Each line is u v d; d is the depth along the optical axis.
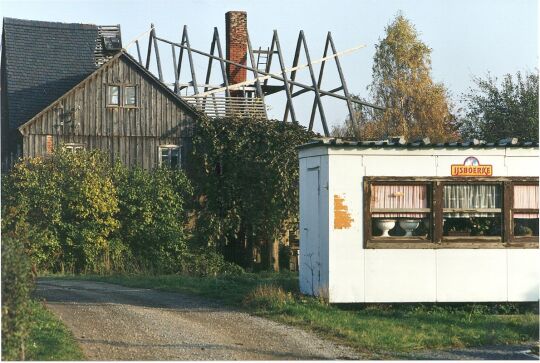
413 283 20.16
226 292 23.75
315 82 45.38
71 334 16.52
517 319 19.09
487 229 20.52
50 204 35.19
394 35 65.88
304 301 20.31
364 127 64.38
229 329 17.64
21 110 43.50
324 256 20.25
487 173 20.42
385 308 20.08
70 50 46.50
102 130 41.12
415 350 15.71
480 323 18.55
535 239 20.55
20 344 13.35
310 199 21.36
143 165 41.53
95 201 35.81
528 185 20.58
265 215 39.47
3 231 20.59
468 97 50.03
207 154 40.28
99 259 35.69
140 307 21.16
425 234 20.33
